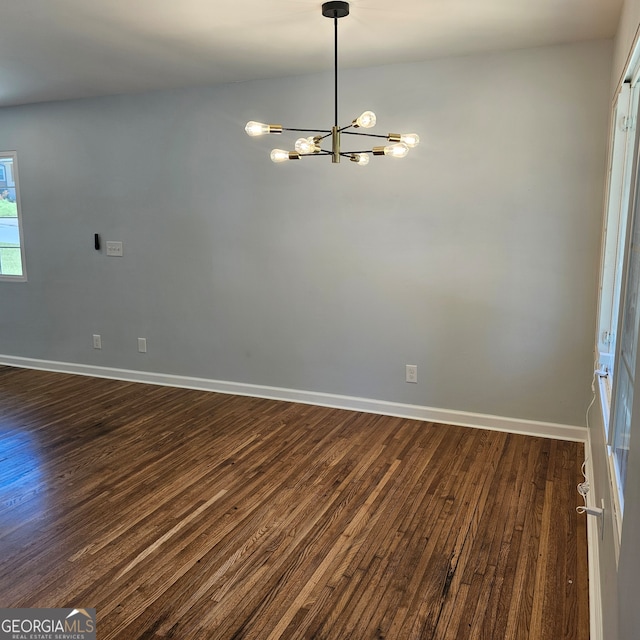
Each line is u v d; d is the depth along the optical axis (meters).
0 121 5.10
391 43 3.27
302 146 2.83
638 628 0.93
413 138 2.98
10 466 3.25
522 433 3.70
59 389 4.77
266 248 4.30
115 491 2.94
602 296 2.83
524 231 3.54
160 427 3.86
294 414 4.10
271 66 3.75
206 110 4.32
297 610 2.04
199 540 2.48
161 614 2.02
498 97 3.48
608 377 2.73
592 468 2.84
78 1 2.62
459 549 2.39
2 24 2.92
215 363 4.66
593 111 3.29
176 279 4.68
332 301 4.14
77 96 4.66
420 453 3.38
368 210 3.92
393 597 2.10
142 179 4.64
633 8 1.99
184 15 2.81
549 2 2.64
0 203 5.32
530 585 2.16
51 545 2.45
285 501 2.82
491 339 3.72
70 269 5.09
